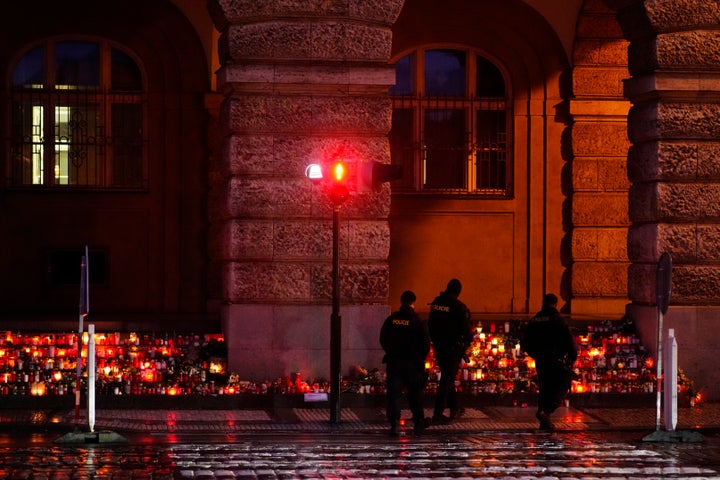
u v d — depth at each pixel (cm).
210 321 2669
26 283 3045
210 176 3091
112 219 3083
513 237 3175
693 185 2519
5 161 3042
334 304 2181
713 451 1889
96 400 2275
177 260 3098
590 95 3114
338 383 2166
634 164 2602
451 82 3188
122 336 2570
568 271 3150
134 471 1619
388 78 2455
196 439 1959
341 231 2453
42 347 2458
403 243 3147
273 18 2434
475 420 2220
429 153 3173
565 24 3116
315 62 2445
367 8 2453
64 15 3052
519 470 1658
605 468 1689
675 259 2512
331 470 1641
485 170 3186
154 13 3066
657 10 2498
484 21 3153
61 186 3069
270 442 1936
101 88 3083
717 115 2519
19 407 2248
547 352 2125
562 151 3169
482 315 3081
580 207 3122
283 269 2441
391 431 2053
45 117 3062
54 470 1620
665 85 2500
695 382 2497
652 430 2148
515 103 3172
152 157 3098
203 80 3097
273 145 2452
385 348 2080
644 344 2561
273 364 2425
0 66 3036
